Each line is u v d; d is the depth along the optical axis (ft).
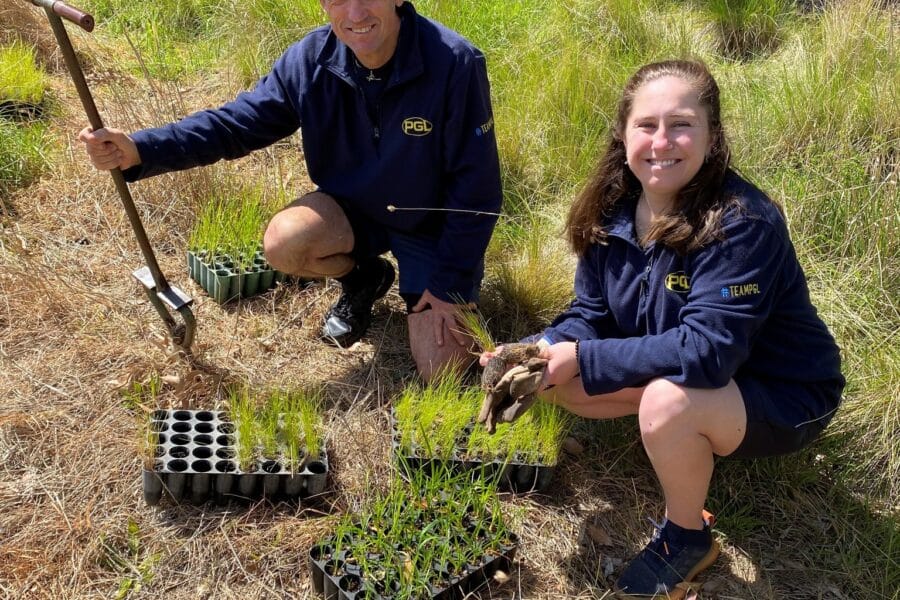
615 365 5.70
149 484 6.08
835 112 9.95
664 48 11.94
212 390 7.10
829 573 6.25
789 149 10.00
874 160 9.46
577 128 10.27
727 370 5.52
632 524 6.47
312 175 7.53
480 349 7.47
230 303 8.21
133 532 5.95
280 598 5.69
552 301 8.38
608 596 5.90
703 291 5.57
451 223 7.20
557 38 11.90
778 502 6.72
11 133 9.79
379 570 5.65
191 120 6.92
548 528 6.36
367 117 7.00
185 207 9.17
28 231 8.80
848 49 10.73
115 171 6.50
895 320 8.03
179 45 12.53
